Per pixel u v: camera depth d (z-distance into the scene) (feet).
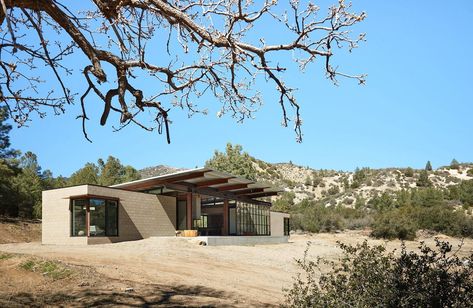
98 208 88.69
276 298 43.04
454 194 246.06
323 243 128.06
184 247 78.79
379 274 19.92
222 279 51.93
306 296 21.94
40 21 21.21
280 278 57.82
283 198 279.08
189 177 100.48
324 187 361.51
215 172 99.81
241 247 90.89
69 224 87.81
